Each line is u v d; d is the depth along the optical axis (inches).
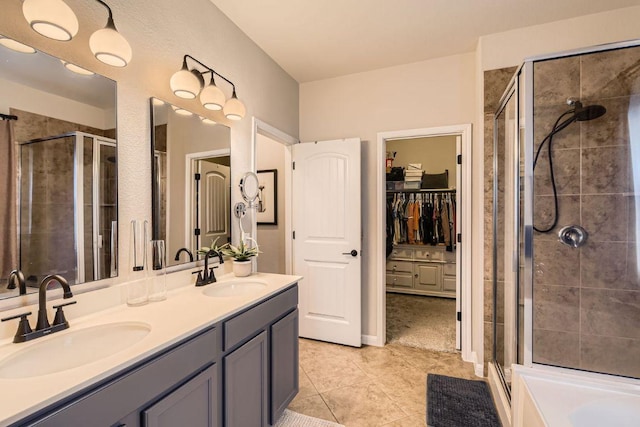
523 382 62.9
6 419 24.5
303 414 75.7
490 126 94.0
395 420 73.6
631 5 80.7
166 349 40.6
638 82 71.0
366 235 118.1
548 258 78.7
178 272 66.8
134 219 57.7
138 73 59.2
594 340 76.2
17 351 36.8
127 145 56.9
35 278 43.6
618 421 54.2
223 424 51.6
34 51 44.2
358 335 113.6
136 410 36.4
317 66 113.4
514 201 77.2
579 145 76.0
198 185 73.2
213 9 79.0
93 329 44.7
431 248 181.0
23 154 43.0
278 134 111.0
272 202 136.5
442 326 135.0
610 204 75.0
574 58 73.7
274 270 136.1
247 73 93.3
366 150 118.3
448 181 190.2
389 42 97.8
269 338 66.1
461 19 86.2
